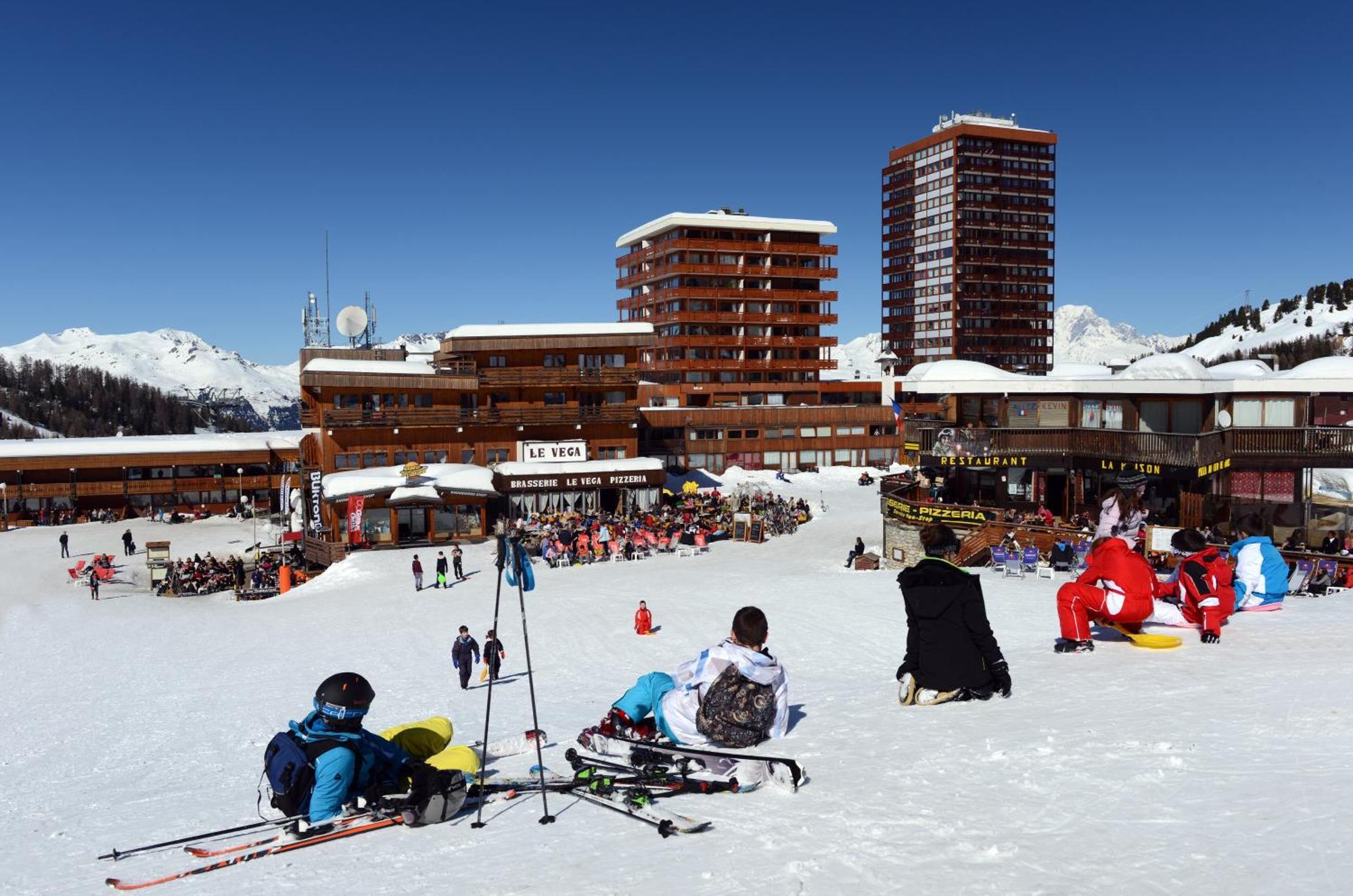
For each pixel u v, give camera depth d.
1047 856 5.22
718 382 112.19
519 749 10.68
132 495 81.62
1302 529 40.75
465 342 68.56
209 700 24.50
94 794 13.48
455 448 67.88
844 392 115.62
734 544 57.69
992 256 149.75
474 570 51.25
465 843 6.81
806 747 8.54
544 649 29.75
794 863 5.48
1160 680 9.79
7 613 46.84
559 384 69.69
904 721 9.20
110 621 43.44
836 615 31.62
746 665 8.41
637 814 7.04
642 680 9.07
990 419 48.62
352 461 65.62
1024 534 40.06
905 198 158.62
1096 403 45.84
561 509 66.69
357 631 36.72
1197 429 42.41
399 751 8.09
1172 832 5.41
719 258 113.19
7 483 78.06
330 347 85.88
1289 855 4.83
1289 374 43.31
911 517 45.34
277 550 64.44
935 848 5.55
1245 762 6.66
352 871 6.39
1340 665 9.86
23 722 23.23
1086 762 7.01
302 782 7.55
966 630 9.82
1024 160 150.75
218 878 6.66
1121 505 34.88
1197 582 12.57
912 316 157.38
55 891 7.01
